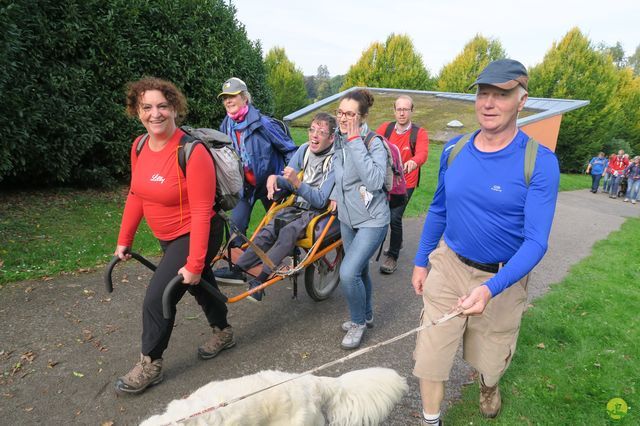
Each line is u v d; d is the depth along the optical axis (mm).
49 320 3914
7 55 5672
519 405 3117
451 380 3465
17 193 7438
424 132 5852
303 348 3844
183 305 4430
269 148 4926
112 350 3562
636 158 17672
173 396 3096
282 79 34188
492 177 2281
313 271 4469
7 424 2729
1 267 4781
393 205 5359
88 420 2818
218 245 3270
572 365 3682
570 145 27812
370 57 30781
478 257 2475
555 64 27312
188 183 2818
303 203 4352
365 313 4000
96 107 7496
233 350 3729
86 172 7883
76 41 6852
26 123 6273
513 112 2207
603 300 5262
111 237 6051
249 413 1961
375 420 2352
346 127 3518
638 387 3408
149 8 7785
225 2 9516
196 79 8867
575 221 10914
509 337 2535
